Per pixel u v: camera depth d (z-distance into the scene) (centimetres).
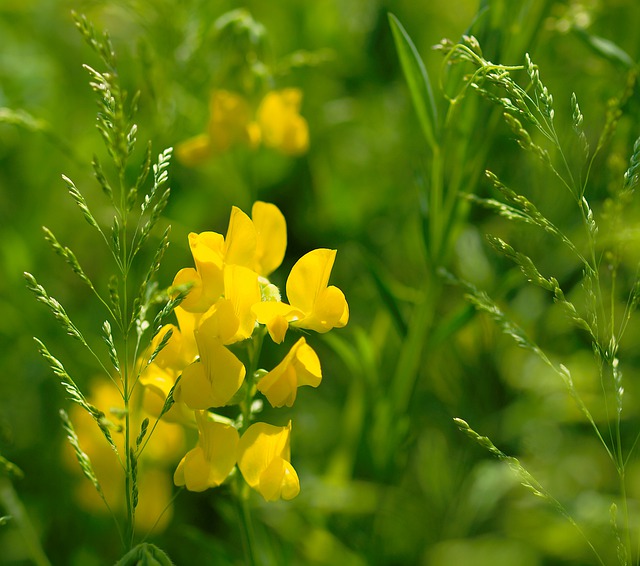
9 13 83
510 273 56
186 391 45
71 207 74
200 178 73
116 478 57
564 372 47
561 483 59
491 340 60
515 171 58
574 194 47
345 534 57
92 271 73
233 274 45
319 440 65
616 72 58
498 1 53
